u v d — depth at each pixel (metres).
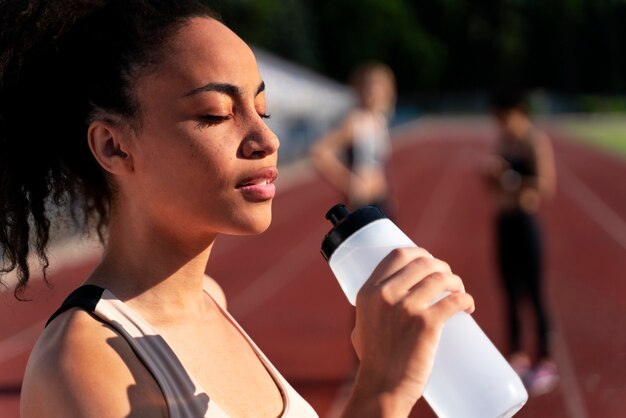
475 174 24.05
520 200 5.03
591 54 78.12
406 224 14.39
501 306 7.70
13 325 6.88
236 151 0.95
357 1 75.19
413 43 75.50
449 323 0.89
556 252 10.96
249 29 66.69
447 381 0.88
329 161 4.54
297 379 5.52
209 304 1.19
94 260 9.32
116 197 1.04
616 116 68.06
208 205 0.96
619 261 10.16
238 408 1.05
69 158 1.04
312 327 7.15
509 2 77.06
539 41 78.50
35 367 0.88
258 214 0.97
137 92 0.95
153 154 0.96
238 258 10.97
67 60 0.98
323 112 37.69
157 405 0.92
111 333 0.93
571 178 22.20
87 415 0.84
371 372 0.81
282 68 34.59
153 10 0.97
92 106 0.98
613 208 15.90
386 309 0.81
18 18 1.00
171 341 1.03
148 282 1.04
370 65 4.64
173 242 1.03
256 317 7.64
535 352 6.00
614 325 6.93
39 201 1.09
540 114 69.88
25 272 1.15
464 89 78.12
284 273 9.88
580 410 4.91
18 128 1.04
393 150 36.16
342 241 0.94
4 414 4.73
